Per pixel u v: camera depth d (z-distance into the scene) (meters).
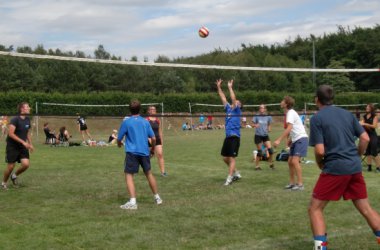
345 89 58.69
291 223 6.39
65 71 49.44
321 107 5.14
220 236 5.80
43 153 17.61
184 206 7.56
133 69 52.78
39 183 9.99
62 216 6.88
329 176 4.85
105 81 51.28
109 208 7.44
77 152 18.11
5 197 8.39
